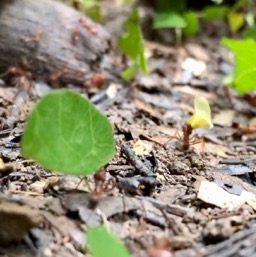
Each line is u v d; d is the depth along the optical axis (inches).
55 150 8.0
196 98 10.0
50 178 8.8
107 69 12.3
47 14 11.6
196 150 10.1
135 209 8.4
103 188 8.5
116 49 13.0
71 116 8.1
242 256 7.9
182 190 9.0
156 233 8.1
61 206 8.3
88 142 8.2
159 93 12.2
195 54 14.1
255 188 9.2
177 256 7.9
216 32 15.1
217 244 8.0
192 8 15.3
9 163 9.1
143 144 9.8
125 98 11.6
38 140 7.8
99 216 8.2
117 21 14.1
